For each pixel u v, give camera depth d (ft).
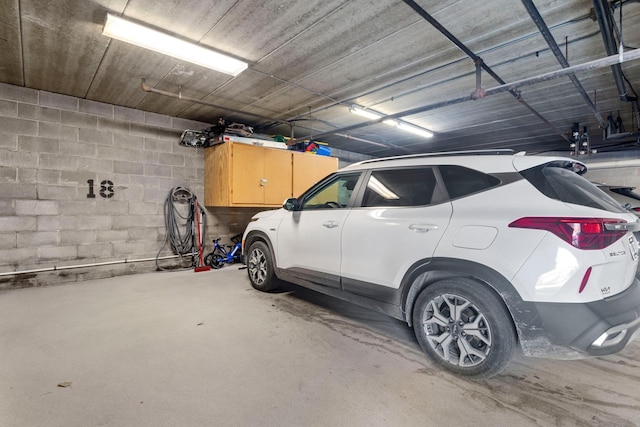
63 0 8.44
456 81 13.89
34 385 6.31
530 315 5.75
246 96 15.69
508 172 6.70
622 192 13.44
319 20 9.45
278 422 5.28
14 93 14.12
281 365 7.15
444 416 5.42
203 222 20.07
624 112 18.29
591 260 5.41
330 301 11.95
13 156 14.12
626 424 5.18
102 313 10.58
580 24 9.53
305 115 18.86
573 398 5.91
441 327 7.02
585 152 20.99
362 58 11.80
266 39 10.46
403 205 7.98
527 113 18.45
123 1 8.52
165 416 5.41
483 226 6.42
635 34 10.04
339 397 5.96
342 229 9.09
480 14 9.12
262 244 12.83
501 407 5.65
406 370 6.94
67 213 15.43
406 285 7.52
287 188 21.08
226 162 18.48
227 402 5.80
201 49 10.69
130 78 13.50
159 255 18.38
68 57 11.63
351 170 9.70
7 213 13.99
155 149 18.26
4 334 8.82
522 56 11.58
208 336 8.71
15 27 9.68
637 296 6.10
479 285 6.39
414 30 9.98
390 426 5.19
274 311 10.79
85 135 15.93
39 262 14.69
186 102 16.43
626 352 7.80
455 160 7.56
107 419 5.32
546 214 5.83
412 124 20.71
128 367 7.03
